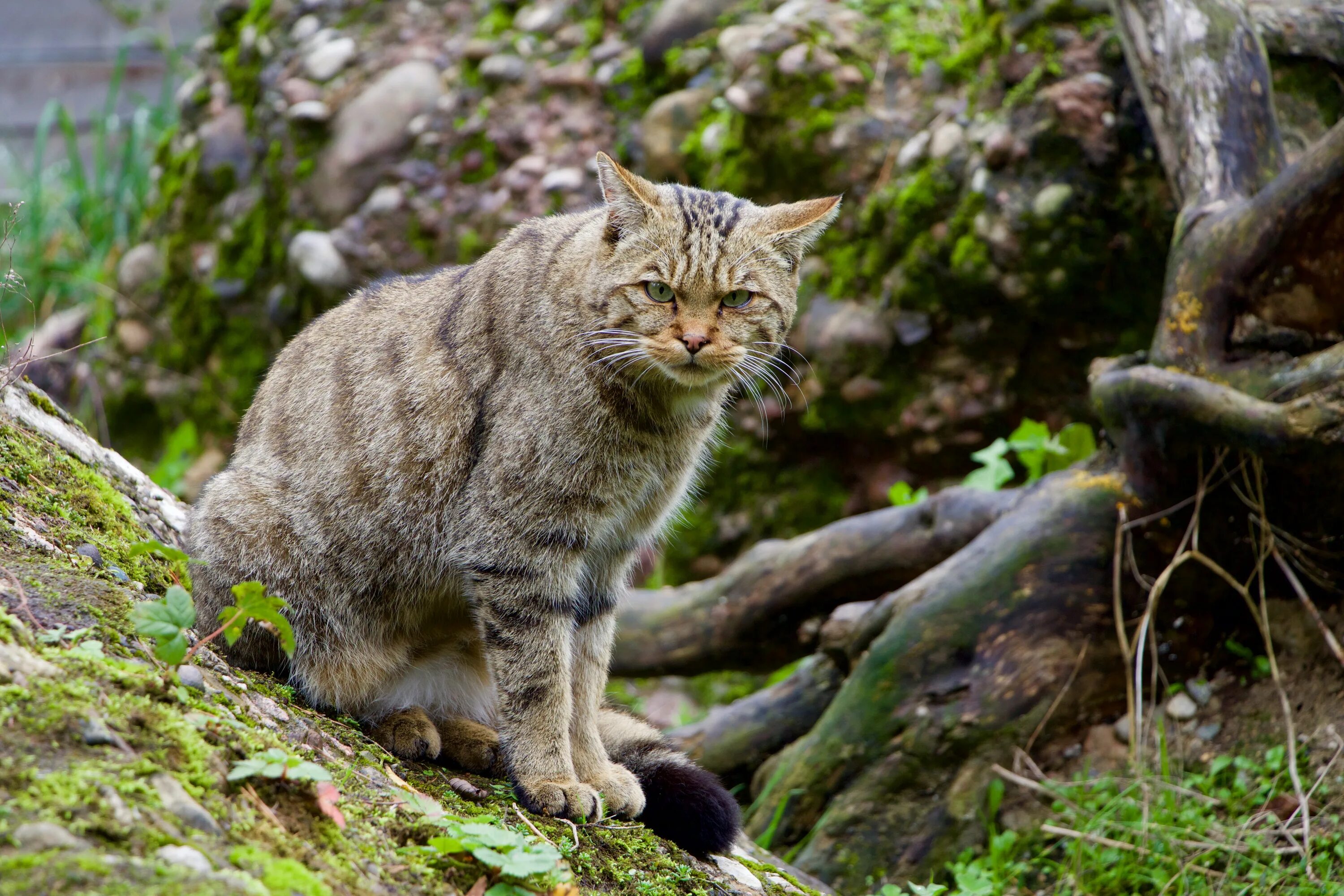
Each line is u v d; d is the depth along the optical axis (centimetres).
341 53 941
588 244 407
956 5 825
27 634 286
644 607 661
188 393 969
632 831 377
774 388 789
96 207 1147
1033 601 545
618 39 903
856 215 771
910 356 749
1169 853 479
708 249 407
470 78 917
